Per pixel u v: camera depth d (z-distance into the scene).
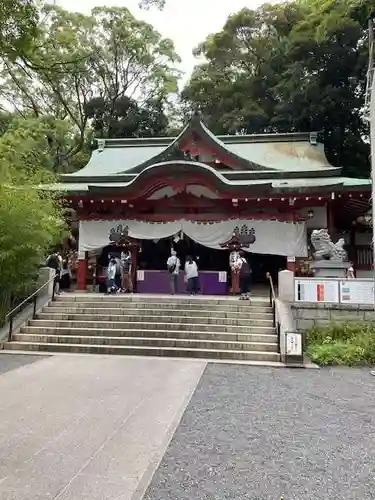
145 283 17.56
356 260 19.80
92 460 4.19
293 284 12.06
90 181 20.28
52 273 14.06
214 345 10.91
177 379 8.05
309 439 4.96
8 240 11.95
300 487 3.72
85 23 30.98
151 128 37.78
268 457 4.39
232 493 3.58
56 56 7.61
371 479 3.91
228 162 19.86
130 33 35.62
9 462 4.11
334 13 21.45
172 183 17.41
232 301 13.30
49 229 13.14
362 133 28.64
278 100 30.77
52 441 4.68
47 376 8.02
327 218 18.12
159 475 3.90
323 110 26.47
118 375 8.26
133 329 11.88
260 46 33.84
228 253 19.84
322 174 19.22
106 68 36.38
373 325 11.38
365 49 25.44
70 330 11.81
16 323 12.19
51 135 29.59
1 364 9.22
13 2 5.75
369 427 5.43
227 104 33.16
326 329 11.46
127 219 18.28
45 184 15.59
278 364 9.77
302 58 27.66
